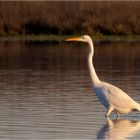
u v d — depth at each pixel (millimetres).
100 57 34281
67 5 50188
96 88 18406
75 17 48656
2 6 48750
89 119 17391
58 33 47750
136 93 21625
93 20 48219
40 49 39156
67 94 21406
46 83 24250
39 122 16875
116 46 40750
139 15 48812
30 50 38500
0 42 44000
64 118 17391
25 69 28984
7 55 35531
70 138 15188
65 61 32406
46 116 17641
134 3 49719
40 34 47969
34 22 48156
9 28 48156
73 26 47812
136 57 34094
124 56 34656
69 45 42750
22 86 23422
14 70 28625
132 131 16141
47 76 26469
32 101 20000
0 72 27906
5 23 48250
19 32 48125
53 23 48062
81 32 47219
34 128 16172
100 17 48625
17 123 16734
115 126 16719
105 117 17891
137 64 30891
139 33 48000
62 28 47812
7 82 24547
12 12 48531
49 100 20203
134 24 48219
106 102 18094
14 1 49250
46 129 16078
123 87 23109
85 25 47656
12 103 19641
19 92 21875
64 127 16312
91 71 18750
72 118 17438
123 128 16484
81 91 22109
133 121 17516
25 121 16969
